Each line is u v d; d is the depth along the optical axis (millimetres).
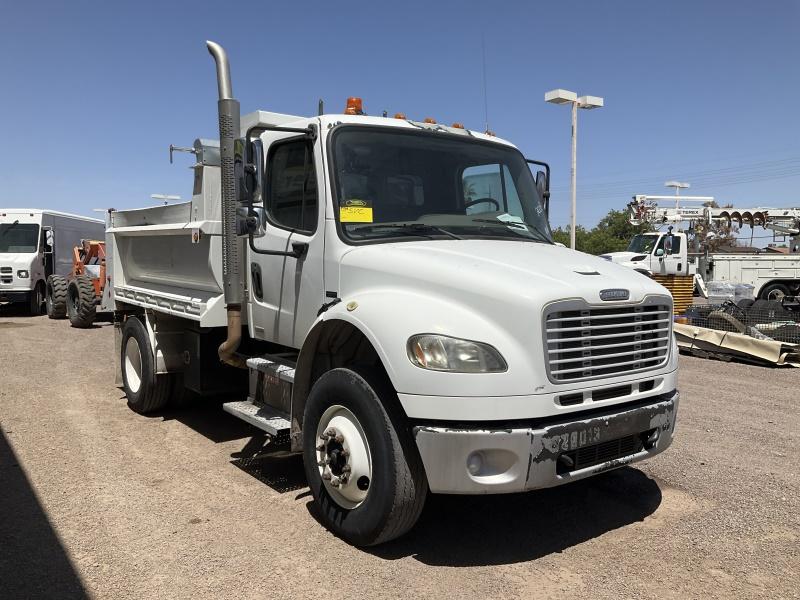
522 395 3508
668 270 20406
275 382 4953
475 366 3506
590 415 3785
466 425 3535
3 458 5699
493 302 3627
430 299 3816
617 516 4539
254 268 5328
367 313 3881
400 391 3613
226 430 6637
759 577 3705
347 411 4055
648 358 4109
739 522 4438
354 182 4570
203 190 5668
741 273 21766
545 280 3758
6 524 4352
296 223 4852
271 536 4188
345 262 4340
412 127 5016
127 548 4016
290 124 4926
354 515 3961
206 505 4684
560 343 3641
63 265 21750
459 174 5074
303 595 3486
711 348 11570
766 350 10719
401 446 3725
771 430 6734
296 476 5285
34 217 20266
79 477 5242
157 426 6781
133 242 7516
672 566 3828
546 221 5605
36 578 3652
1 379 9172
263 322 5262
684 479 5250
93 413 7301
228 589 3547
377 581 3631
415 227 4664
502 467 3529
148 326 6902
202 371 6484
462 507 4676
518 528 4336
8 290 19172
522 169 5613
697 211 23812
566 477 3650
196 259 6043
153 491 4949
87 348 12461
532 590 3553
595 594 3514
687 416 7332
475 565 3828
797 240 23531
